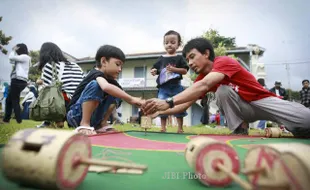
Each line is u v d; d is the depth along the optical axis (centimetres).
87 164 88
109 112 349
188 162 106
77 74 443
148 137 305
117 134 325
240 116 348
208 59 296
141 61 1789
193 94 235
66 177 85
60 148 83
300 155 74
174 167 138
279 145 88
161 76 452
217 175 92
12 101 512
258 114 340
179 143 243
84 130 289
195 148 98
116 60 315
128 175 120
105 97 325
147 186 104
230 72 279
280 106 319
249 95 329
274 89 779
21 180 87
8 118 526
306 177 69
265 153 79
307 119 305
